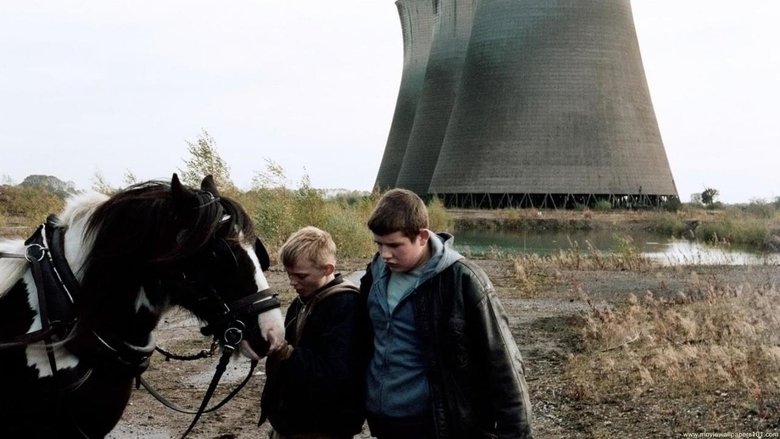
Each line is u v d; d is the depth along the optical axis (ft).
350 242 81.97
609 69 293.02
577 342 39.27
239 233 13.69
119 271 13.52
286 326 16.10
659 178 290.56
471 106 301.63
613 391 28.94
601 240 156.87
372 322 14.19
